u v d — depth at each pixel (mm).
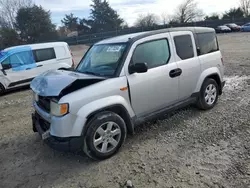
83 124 2955
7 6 41812
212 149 3254
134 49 3494
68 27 59188
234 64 9523
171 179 2719
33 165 3301
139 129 4078
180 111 4703
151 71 3617
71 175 2988
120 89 3258
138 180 2766
